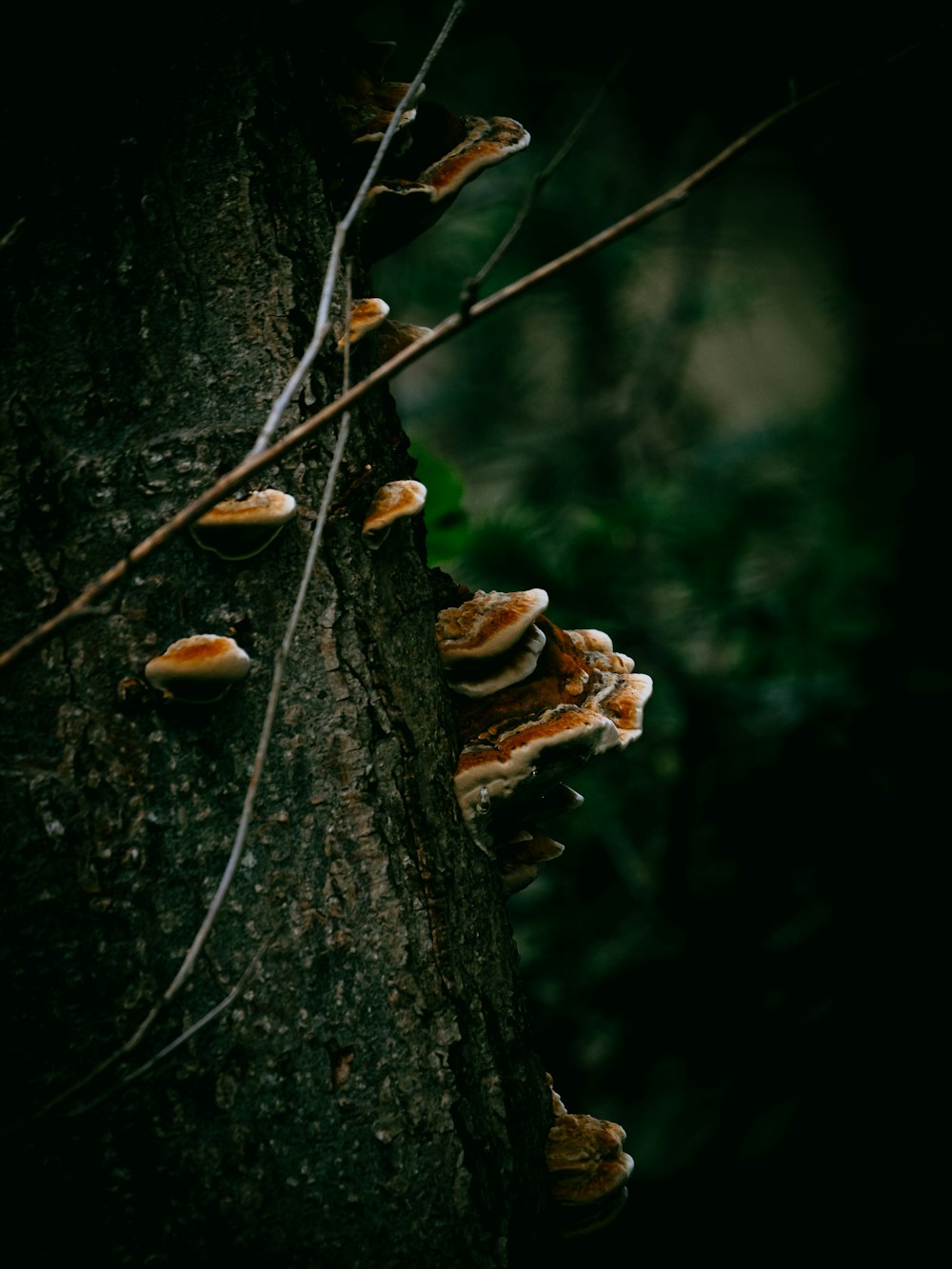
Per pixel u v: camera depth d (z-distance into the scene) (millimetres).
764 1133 2469
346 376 1836
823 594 2982
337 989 1836
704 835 2752
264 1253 1819
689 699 2746
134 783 1819
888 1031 2424
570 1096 2654
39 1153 1804
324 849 1841
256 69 1853
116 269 1832
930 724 2568
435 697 1888
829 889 2547
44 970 1809
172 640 1827
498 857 1949
